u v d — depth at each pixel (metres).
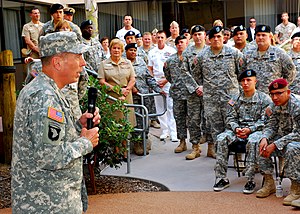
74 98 4.71
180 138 7.74
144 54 9.23
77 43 2.91
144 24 15.14
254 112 5.82
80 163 2.91
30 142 2.74
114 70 7.10
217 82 6.55
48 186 2.77
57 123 2.71
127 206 5.18
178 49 7.46
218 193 5.55
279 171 5.83
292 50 7.88
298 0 14.48
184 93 7.43
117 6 14.95
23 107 2.75
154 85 8.11
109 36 15.01
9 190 6.15
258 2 14.64
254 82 5.87
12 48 12.45
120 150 5.86
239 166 6.50
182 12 14.95
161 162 7.12
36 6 13.38
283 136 5.32
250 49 6.53
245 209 4.95
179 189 5.79
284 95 5.19
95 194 5.73
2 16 12.12
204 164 6.89
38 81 2.84
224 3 14.77
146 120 7.11
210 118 6.67
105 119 5.62
